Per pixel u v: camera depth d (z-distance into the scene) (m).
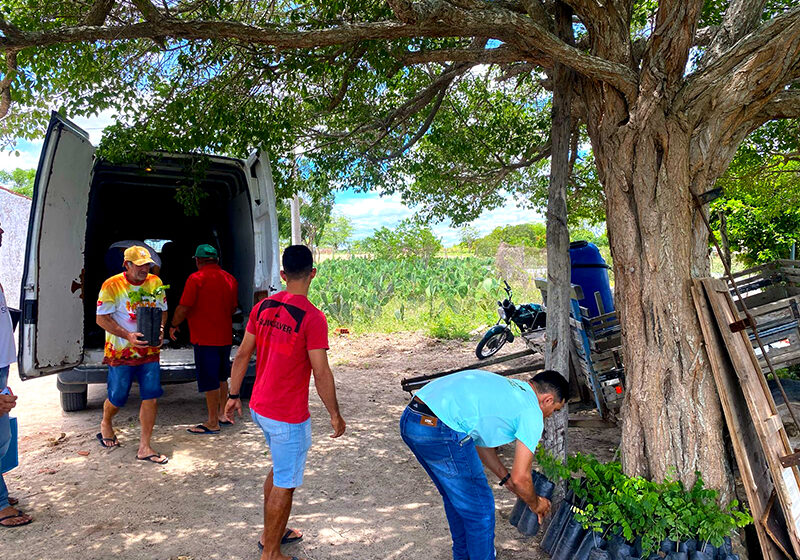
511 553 3.66
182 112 5.68
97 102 5.58
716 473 3.48
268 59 5.44
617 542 3.24
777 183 8.30
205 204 8.23
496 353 9.90
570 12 4.37
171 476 4.80
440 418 2.99
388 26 3.89
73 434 5.75
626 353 3.80
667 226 3.56
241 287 7.21
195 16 5.59
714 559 3.16
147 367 5.07
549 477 3.67
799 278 5.26
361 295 13.59
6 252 13.05
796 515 3.21
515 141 8.55
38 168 5.02
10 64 4.66
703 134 3.55
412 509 4.30
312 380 8.31
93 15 4.60
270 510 3.35
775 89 3.47
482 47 5.92
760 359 4.05
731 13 3.86
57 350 5.25
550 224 4.04
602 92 3.88
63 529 3.91
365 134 8.37
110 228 7.88
